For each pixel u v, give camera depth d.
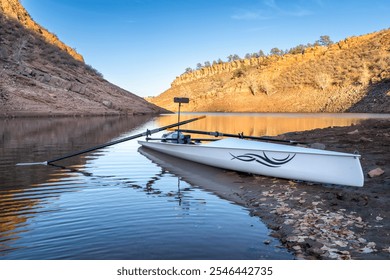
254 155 7.44
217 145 8.39
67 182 6.91
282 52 158.88
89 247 3.80
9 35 51.31
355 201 5.25
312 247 3.73
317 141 11.66
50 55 56.03
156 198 5.81
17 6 68.06
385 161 7.58
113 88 64.00
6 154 10.16
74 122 26.38
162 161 9.44
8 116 29.17
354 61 103.12
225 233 4.23
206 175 7.70
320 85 98.06
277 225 4.46
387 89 74.88
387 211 4.71
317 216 4.67
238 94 121.44
